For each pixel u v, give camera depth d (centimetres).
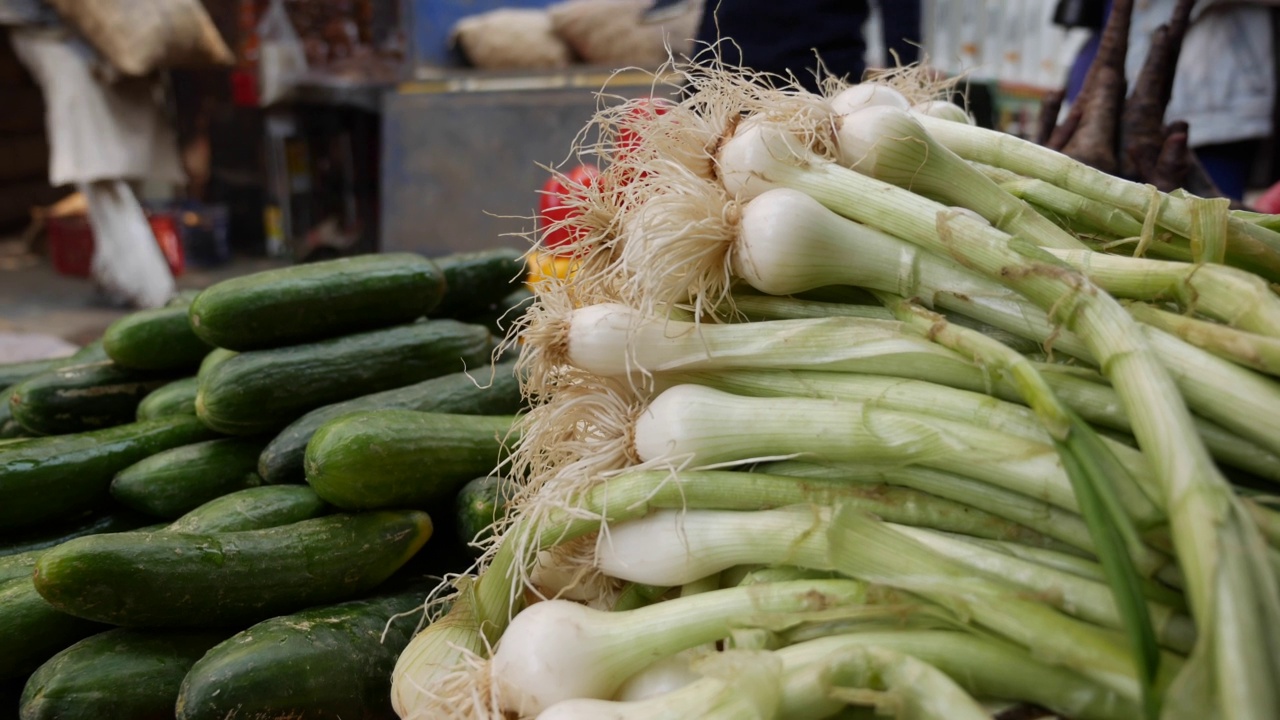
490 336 74
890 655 42
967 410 45
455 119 158
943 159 50
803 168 50
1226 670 37
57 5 163
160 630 54
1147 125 77
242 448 65
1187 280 44
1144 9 109
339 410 63
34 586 54
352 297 67
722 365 50
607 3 178
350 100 189
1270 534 40
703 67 56
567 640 46
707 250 50
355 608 56
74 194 258
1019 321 47
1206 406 42
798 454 47
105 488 62
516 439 63
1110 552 40
